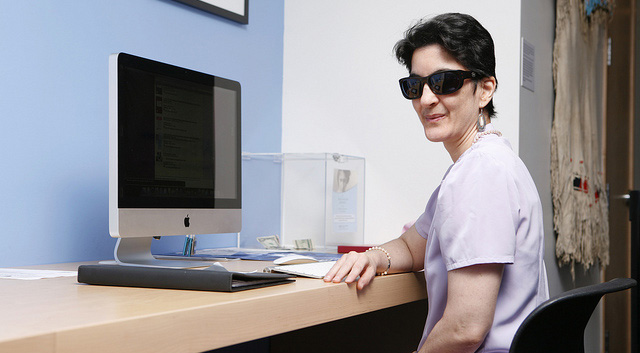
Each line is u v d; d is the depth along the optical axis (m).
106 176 1.84
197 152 1.62
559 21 2.47
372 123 2.35
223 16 2.23
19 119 1.59
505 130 2.12
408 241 1.57
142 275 1.12
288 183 2.22
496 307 1.25
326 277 1.26
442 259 1.35
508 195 1.21
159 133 1.49
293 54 2.52
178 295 1.02
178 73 1.57
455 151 1.44
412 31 1.41
